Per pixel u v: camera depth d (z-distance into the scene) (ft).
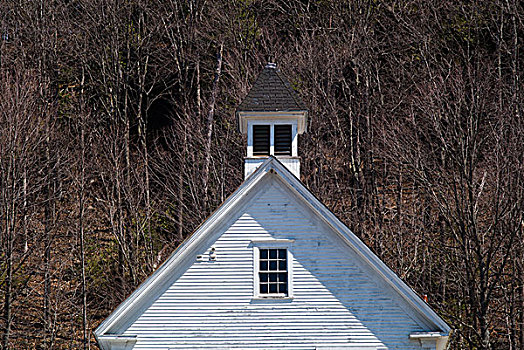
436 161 252.01
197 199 271.69
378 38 315.99
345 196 274.98
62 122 293.84
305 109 174.19
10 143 239.09
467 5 306.55
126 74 305.73
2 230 235.20
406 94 284.00
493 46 293.64
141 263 261.65
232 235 160.56
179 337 155.53
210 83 315.58
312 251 159.02
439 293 240.73
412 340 152.76
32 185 258.37
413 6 311.06
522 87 251.19
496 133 228.22
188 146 288.10
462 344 221.46
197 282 158.61
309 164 277.03
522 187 205.16
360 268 157.48
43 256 252.83
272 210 161.27
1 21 298.76
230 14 321.11
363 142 287.28
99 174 276.82
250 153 174.29
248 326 155.94
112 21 308.81
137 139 305.53
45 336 234.99
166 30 319.06
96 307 252.01
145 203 279.49
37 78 284.61
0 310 240.32
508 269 227.20
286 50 312.71
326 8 328.90
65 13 320.29
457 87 241.14
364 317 155.02
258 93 178.70
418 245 250.78
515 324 211.20
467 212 213.66
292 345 154.51
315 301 156.46
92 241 265.95
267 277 158.92
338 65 302.04
